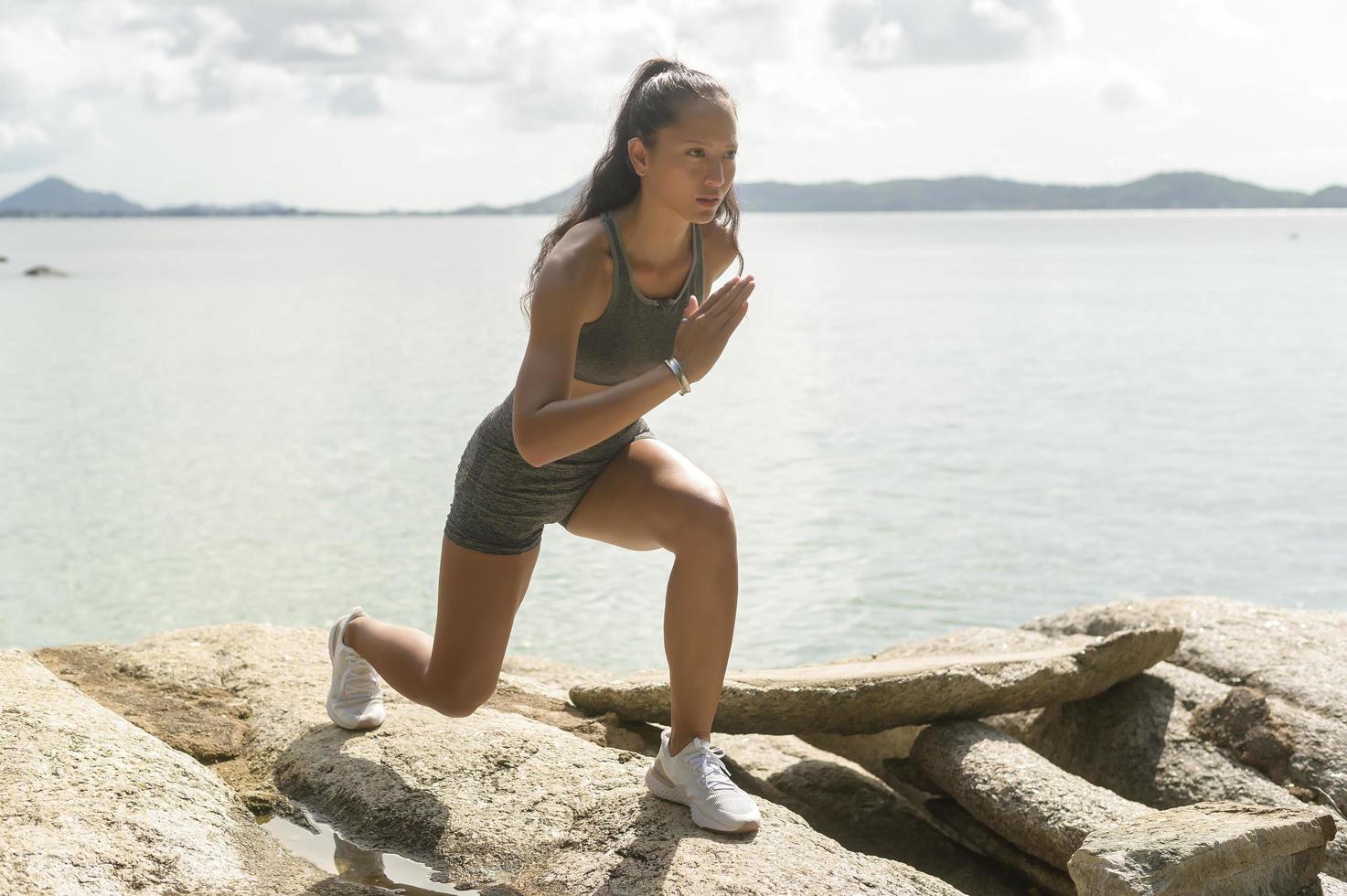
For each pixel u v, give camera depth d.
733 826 3.00
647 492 3.10
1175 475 17.75
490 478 3.11
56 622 11.38
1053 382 28.73
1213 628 5.20
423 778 3.46
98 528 14.93
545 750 3.59
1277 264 98.62
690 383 2.72
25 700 3.46
